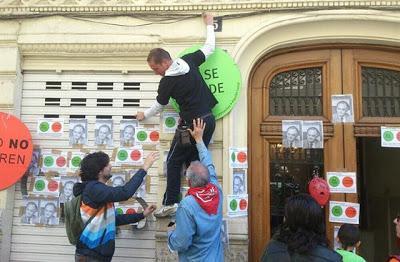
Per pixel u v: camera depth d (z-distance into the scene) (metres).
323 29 4.79
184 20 4.75
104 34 4.82
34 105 4.93
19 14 4.90
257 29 4.66
